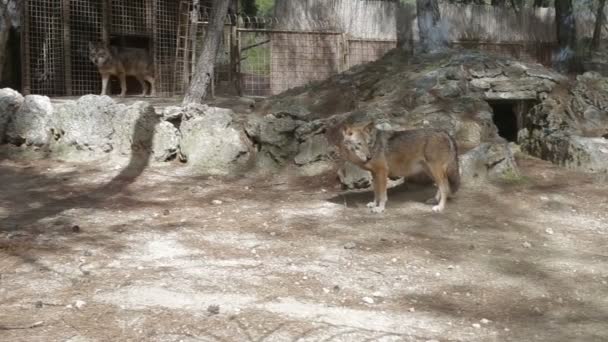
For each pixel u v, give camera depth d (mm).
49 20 16188
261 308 7859
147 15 17188
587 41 20516
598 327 7750
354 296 8109
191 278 8367
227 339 7434
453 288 8312
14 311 7777
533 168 11602
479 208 10188
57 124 12336
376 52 18156
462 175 10805
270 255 8906
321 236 9383
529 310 7992
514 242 9328
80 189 11023
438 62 13273
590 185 11031
